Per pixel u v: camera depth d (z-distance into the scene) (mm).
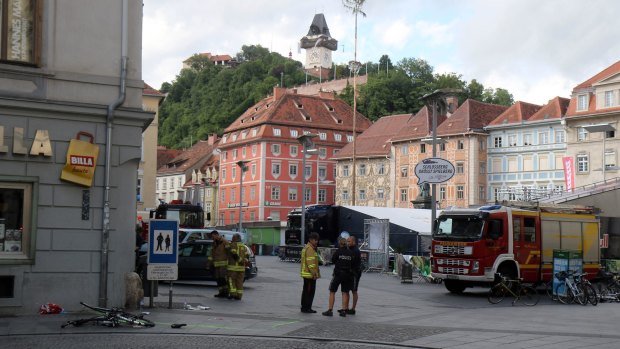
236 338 13453
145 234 29125
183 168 132125
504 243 25609
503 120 93000
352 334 14312
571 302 23688
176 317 16234
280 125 108250
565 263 24938
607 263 35375
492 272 25188
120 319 14703
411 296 25125
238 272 21094
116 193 17188
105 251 16859
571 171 69938
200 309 18078
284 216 106875
